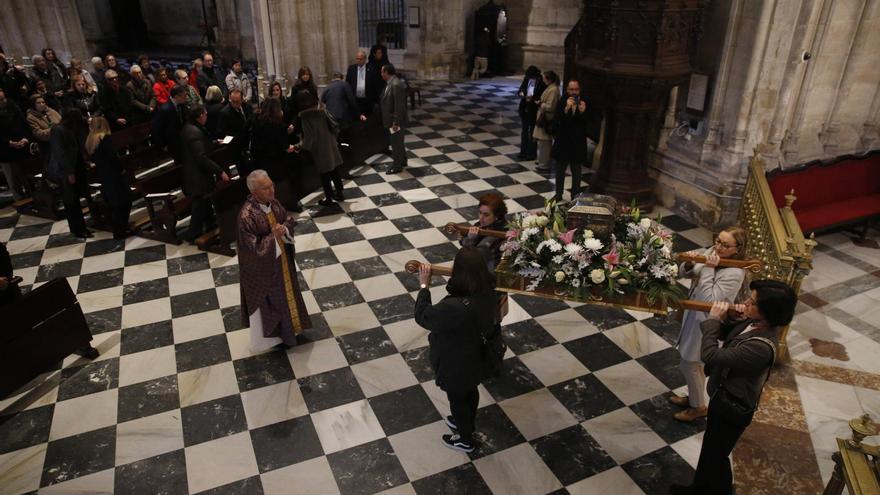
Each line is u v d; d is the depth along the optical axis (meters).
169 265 6.04
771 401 4.25
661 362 4.65
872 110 7.01
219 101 7.48
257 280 4.28
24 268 5.96
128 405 4.16
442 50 15.12
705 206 6.91
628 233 3.67
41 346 4.20
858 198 6.77
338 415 4.07
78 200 6.47
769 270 4.71
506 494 3.48
